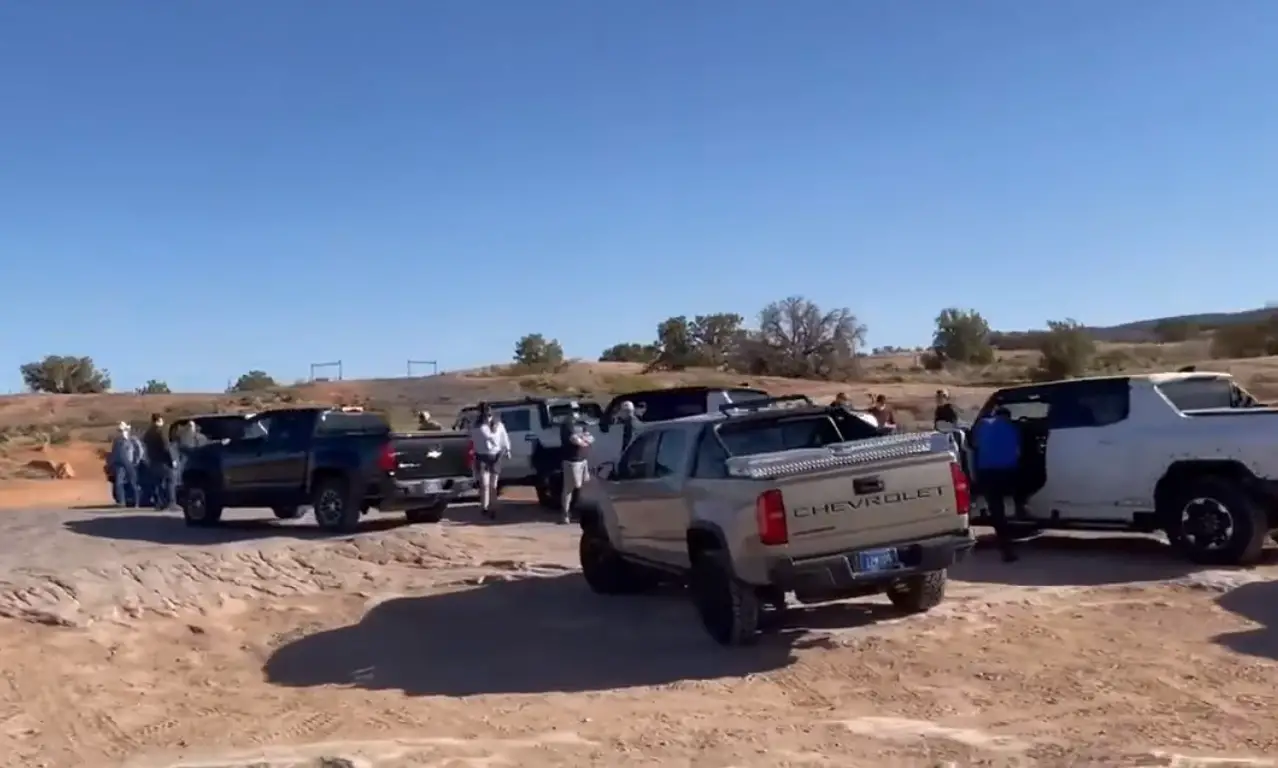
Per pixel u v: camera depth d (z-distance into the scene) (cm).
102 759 764
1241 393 1359
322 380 7444
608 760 696
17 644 1041
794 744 711
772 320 6206
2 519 2052
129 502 2438
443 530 1596
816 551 902
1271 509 1198
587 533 1238
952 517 933
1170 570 1199
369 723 812
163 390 7969
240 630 1120
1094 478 1291
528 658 988
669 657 959
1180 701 764
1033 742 690
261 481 1817
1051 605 1052
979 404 3762
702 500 988
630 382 5800
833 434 1057
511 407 2172
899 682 841
